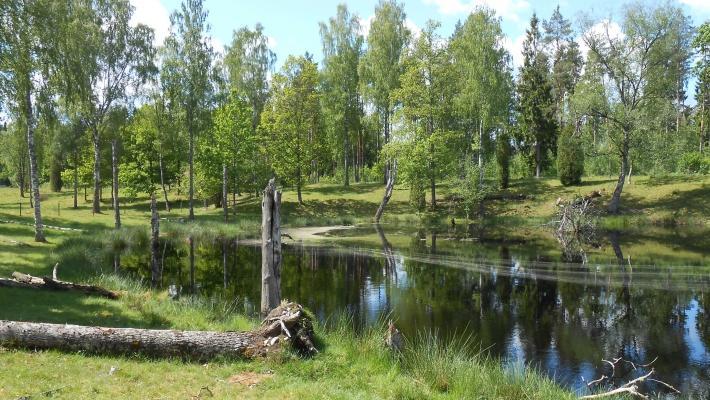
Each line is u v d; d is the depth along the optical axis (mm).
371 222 39406
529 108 50594
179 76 37594
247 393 6762
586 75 38156
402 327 12883
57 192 58062
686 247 26312
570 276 19172
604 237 30344
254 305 14531
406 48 41125
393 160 41375
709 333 12352
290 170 45125
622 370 10102
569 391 8633
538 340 11938
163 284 17312
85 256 19766
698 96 60938
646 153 36969
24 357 7414
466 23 43531
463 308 14781
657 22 35188
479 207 39656
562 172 43406
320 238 30703
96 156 38625
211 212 44312
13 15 17234
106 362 7559
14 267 16156
